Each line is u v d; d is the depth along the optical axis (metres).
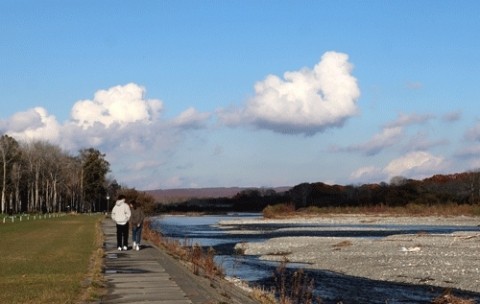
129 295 15.44
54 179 131.75
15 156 111.75
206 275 21.17
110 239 38.22
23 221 71.31
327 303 22.45
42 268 20.88
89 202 150.38
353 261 36.91
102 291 15.95
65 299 14.33
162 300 14.72
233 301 15.41
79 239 37.28
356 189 171.25
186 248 33.28
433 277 29.41
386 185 164.62
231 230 82.69
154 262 23.50
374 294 24.81
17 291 15.54
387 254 40.69
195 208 198.75
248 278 28.70
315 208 140.75
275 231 80.50
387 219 119.62
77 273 19.42
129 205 29.42
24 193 129.25
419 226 98.56
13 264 22.25
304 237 60.75
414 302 22.94
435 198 147.88
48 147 132.12
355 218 123.62
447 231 78.62
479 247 45.03
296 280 23.73
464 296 24.41
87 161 148.25
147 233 39.62
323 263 36.69
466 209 128.62
